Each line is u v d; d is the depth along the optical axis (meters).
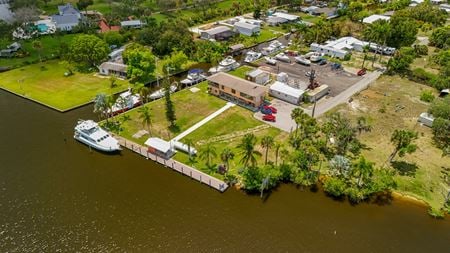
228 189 69.25
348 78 115.06
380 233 60.69
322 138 82.69
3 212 64.19
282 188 69.88
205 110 95.06
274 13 181.88
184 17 175.88
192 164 75.00
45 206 65.50
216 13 178.50
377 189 66.88
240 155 77.12
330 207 65.81
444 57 119.81
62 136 85.38
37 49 130.12
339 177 70.50
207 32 146.50
